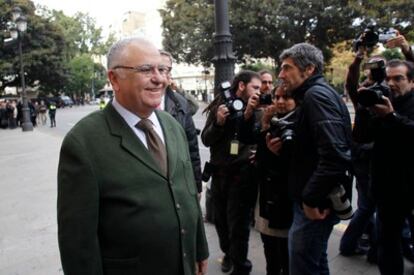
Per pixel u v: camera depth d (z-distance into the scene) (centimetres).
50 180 750
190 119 333
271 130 257
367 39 314
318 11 2056
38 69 3562
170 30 2569
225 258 348
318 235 230
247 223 324
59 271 360
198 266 214
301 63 228
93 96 7981
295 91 237
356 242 356
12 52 3406
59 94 5294
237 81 323
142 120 183
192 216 190
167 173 183
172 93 329
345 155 207
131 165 171
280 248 296
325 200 216
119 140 173
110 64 180
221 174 327
